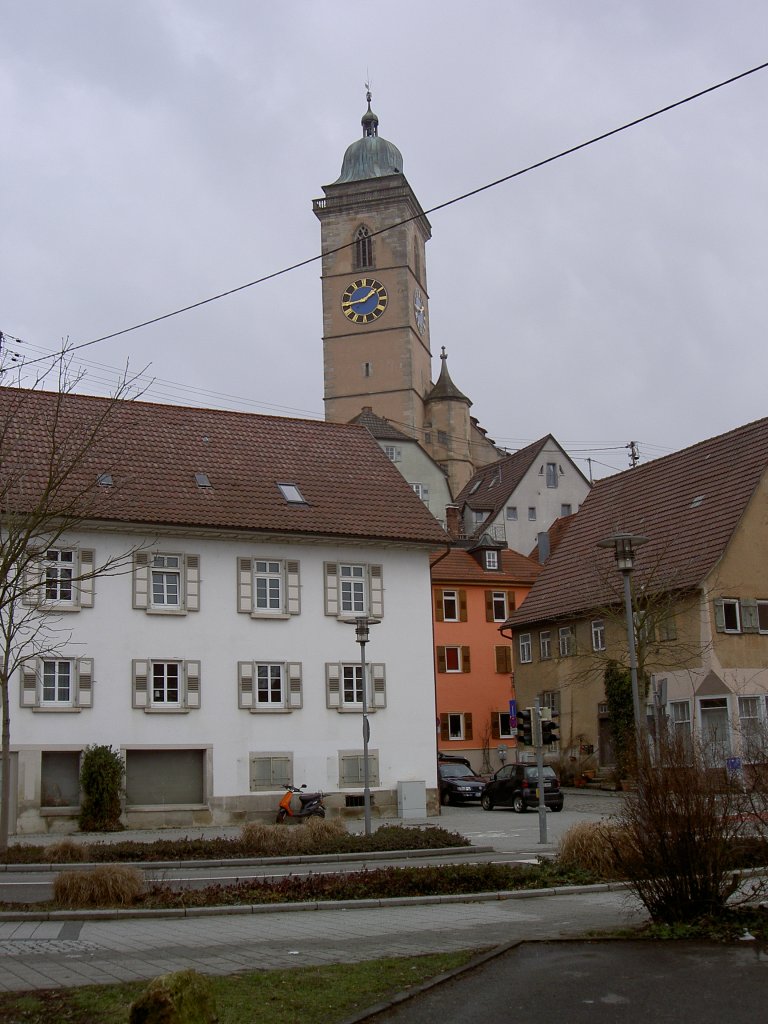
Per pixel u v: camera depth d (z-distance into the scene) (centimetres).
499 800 3969
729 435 4603
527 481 7556
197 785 3334
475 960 1093
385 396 9119
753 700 4034
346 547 3669
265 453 3891
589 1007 919
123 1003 918
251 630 3462
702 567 4075
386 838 2394
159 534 3362
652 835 1243
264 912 1530
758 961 1062
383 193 9306
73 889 1548
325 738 3516
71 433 2558
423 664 3725
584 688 4725
